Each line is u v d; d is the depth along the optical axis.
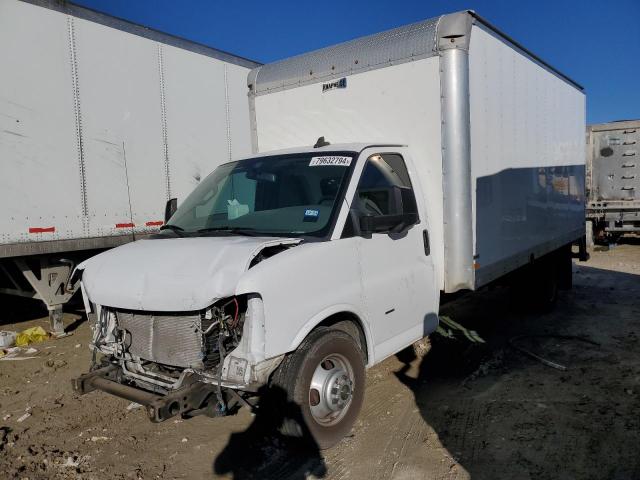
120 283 3.62
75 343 6.83
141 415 4.67
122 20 7.20
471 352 6.00
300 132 5.80
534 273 7.45
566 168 7.78
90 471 3.75
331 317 3.96
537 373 5.30
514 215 5.91
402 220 4.22
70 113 6.61
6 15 5.95
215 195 4.81
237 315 3.41
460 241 4.73
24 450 4.08
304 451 3.87
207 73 8.46
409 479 3.48
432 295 4.83
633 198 16.30
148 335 3.66
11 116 6.02
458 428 4.16
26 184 6.18
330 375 3.74
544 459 3.66
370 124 5.20
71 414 4.72
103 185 7.02
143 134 7.52
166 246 3.87
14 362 6.09
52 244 6.46
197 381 3.38
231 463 3.80
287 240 3.68
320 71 5.56
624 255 14.59
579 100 8.39
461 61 4.59
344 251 3.89
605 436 3.93
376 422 4.31
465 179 4.69
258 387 3.28
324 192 4.21
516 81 5.87
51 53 6.40
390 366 5.58
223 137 8.78
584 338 6.43
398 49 4.94
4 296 9.07
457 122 4.62
